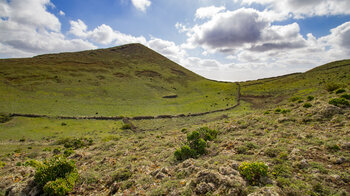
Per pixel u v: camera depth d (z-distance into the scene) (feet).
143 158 50.49
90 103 282.36
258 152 36.14
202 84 498.28
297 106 85.61
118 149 72.38
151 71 539.29
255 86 414.41
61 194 31.99
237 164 29.01
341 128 42.73
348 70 310.04
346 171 23.70
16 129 166.91
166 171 34.63
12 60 413.59
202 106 303.27
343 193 19.30
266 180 23.61
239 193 21.79
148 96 366.43
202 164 33.50
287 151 33.32
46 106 240.32
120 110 269.23
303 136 41.52
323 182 21.85
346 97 64.90
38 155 92.89
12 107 217.97
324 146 32.60
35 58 471.21
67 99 280.72
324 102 69.97
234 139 50.78
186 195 23.57
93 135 163.12
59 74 373.81
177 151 43.88
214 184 24.47
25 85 294.66
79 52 587.27
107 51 647.15
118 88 374.43
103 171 42.78
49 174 34.78
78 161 59.98
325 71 375.25
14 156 91.91
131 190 29.30
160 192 25.79
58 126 185.26
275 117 72.54
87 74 412.16
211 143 50.83
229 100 329.11
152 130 178.70
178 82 504.02
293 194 19.92
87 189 34.50
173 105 320.70
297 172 25.45
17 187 33.91
